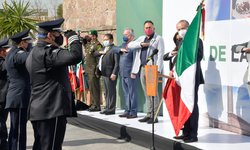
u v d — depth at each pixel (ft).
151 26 25.82
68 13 43.14
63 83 16.03
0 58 22.85
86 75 33.35
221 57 23.08
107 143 24.61
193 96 20.31
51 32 16.12
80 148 23.56
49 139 15.83
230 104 22.77
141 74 26.30
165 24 27.48
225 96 23.06
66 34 15.96
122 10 32.37
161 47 25.63
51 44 16.11
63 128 16.12
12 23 58.08
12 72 20.07
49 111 15.72
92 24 38.52
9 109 20.38
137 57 26.94
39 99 15.84
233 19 22.13
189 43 20.57
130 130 24.53
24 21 58.49
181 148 20.35
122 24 32.50
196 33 20.45
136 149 22.86
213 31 23.54
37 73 15.83
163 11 27.63
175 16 26.50
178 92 21.13
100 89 32.81
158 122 26.05
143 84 26.30
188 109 20.31
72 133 28.04
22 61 19.49
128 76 27.94
